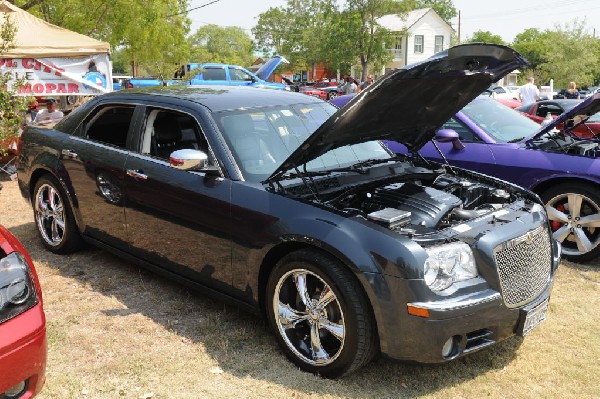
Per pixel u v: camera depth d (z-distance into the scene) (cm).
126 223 470
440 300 314
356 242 325
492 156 604
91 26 2080
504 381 355
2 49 831
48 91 1115
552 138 609
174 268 439
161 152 468
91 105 527
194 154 385
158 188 431
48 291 477
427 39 5491
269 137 428
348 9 4478
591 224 551
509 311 338
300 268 349
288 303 367
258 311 387
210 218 396
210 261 405
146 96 479
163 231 437
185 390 341
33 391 280
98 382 347
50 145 542
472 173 468
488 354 387
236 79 2347
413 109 405
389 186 417
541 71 5731
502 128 650
